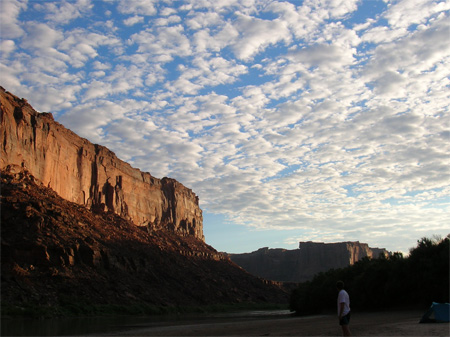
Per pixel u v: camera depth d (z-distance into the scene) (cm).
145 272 9388
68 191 10362
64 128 10475
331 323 4322
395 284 5650
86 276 7144
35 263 6562
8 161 8144
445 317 3077
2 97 8294
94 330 4041
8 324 4291
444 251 4959
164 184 16888
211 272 13262
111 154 12850
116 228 10888
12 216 6988
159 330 4141
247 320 6175
